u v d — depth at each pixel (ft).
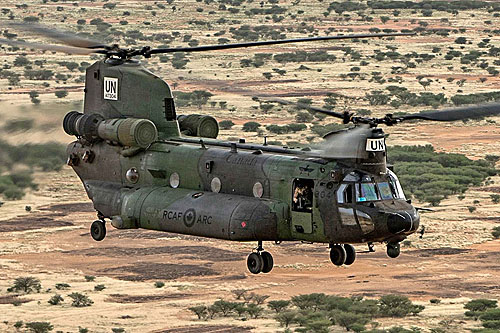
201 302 628.28
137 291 650.02
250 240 290.76
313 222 288.30
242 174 303.07
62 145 626.23
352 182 283.59
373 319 602.44
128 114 343.46
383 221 280.31
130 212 321.52
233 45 312.50
